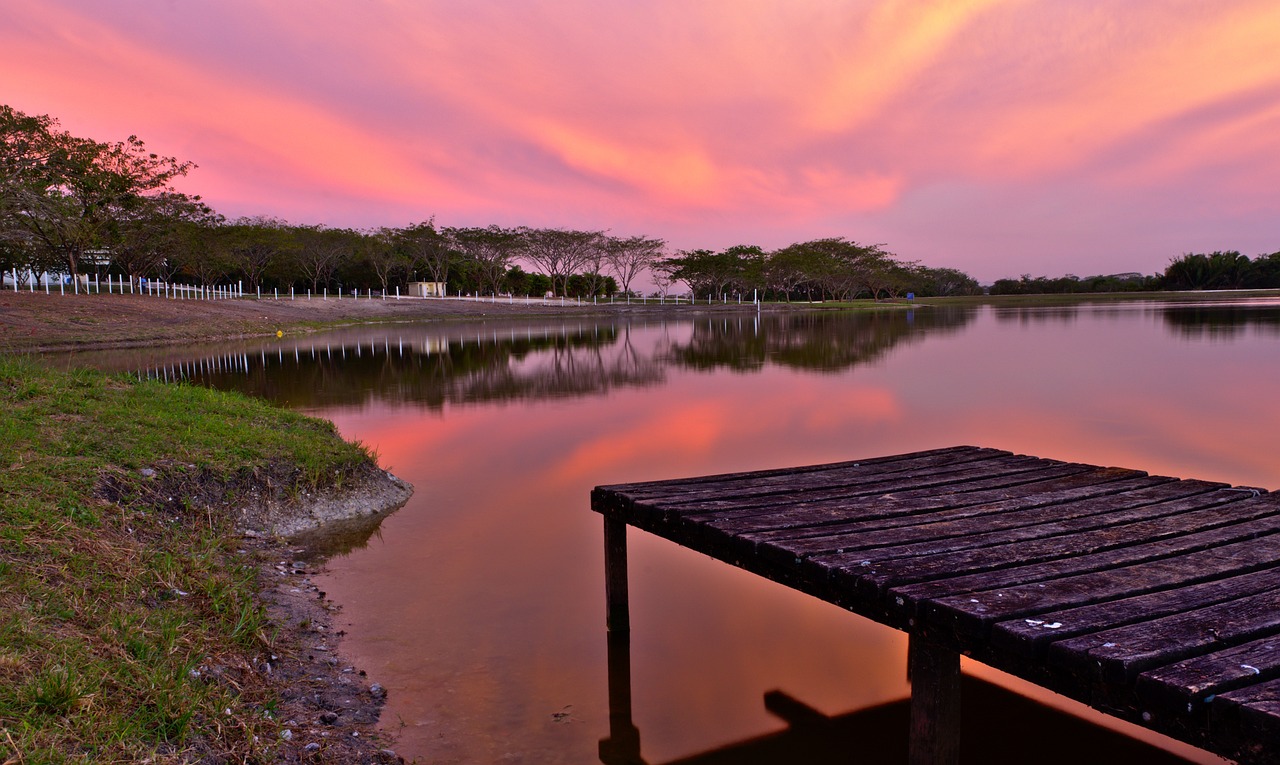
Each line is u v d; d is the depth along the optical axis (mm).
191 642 3416
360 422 10531
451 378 15930
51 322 25125
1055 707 3463
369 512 6246
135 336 25422
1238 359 17188
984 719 3371
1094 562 3057
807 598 4680
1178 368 15820
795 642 4086
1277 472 7340
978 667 3881
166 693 2879
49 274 48938
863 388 13781
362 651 3887
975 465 5094
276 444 6668
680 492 4293
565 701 3465
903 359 18969
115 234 38062
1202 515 3783
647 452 8523
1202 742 1931
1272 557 3109
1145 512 3836
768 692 3580
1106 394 12508
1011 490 4359
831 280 93125
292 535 5637
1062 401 11883
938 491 4359
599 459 8195
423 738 3139
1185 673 2043
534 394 13414
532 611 4414
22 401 6645
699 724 3311
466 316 51125
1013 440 8961
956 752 2637
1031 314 46156
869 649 4020
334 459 6613
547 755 3057
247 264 58938
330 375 16375
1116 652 2156
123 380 8828
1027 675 2336
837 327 36344
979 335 27250
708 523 3631
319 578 4855
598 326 40188
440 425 10289
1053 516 3783
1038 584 2791
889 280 97188
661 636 4145
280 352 22578
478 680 3631
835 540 3355
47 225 32625
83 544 4020
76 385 7805
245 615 3846
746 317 51938
